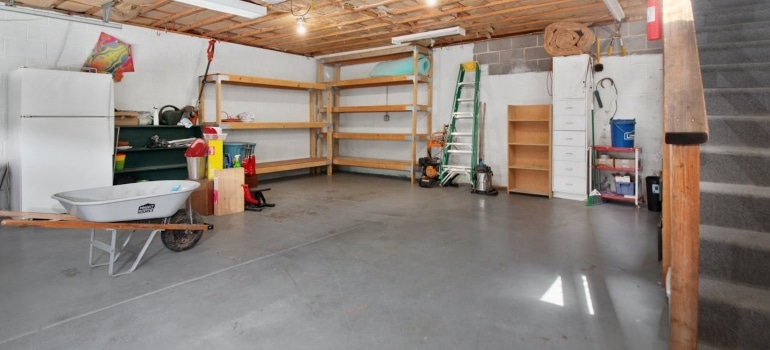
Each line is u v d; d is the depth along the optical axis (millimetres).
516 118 6781
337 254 3707
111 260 3162
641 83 5984
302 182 7965
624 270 3297
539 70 6863
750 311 1725
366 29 6652
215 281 3086
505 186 7340
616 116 6199
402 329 2387
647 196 5516
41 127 4613
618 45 6121
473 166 7074
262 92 8180
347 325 2436
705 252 2018
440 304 2709
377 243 4039
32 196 4605
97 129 4992
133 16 5840
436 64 8047
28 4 5191
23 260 3521
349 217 5109
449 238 4207
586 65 5855
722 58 3203
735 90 2666
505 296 2828
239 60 7727
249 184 5820
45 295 2820
